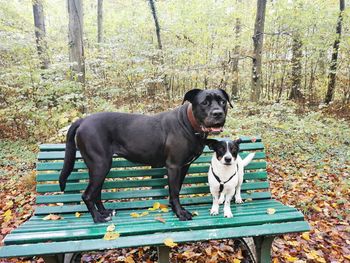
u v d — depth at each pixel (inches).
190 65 408.5
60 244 83.3
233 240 124.6
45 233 88.8
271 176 198.1
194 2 471.2
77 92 271.4
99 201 112.3
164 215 108.4
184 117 105.8
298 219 99.4
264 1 344.5
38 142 265.1
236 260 109.0
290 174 201.5
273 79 529.3
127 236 88.7
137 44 360.5
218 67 401.7
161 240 86.5
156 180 124.0
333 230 134.4
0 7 374.3
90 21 729.6
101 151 103.3
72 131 107.2
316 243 124.2
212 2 470.0
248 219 98.2
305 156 233.8
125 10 678.5
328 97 463.5
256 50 353.1
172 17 496.4
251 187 127.6
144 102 370.3
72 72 284.8
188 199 122.3
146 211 114.0
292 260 109.3
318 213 151.2
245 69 489.1
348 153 238.7
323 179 193.3
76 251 82.1
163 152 108.5
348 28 446.6
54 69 273.1
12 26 345.7
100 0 610.5
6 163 227.9
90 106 289.0
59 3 789.9
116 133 107.9
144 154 108.7
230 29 468.8
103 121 106.0
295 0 433.1
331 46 442.9
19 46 292.2
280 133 253.9
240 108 316.5
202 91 104.4
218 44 432.5
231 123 252.2
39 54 331.9
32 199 163.2
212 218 101.3
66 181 113.7
